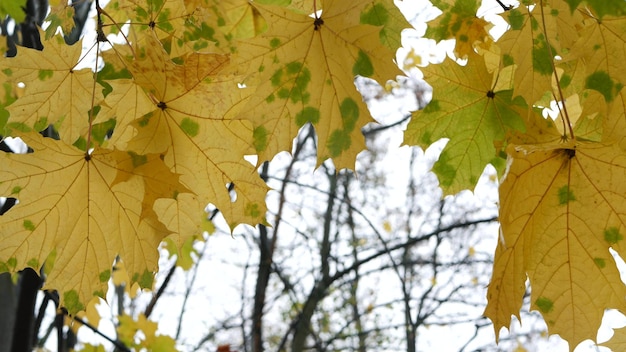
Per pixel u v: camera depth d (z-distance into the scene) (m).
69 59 0.86
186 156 0.87
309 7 0.87
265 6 0.82
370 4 0.85
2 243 0.85
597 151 0.84
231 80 0.84
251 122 0.83
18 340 1.34
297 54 0.83
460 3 0.90
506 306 0.85
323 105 0.83
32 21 1.13
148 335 1.89
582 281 0.86
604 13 0.75
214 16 0.86
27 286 1.35
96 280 0.86
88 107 0.88
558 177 0.85
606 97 0.82
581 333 0.86
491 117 0.89
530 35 0.84
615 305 0.86
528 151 0.82
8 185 0.84
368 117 0.83
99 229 0.86
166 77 0.83
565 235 0.86
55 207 0.85
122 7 0.87
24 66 0.86
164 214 0.88
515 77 0.84
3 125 0.94
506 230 0.84
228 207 0.88
